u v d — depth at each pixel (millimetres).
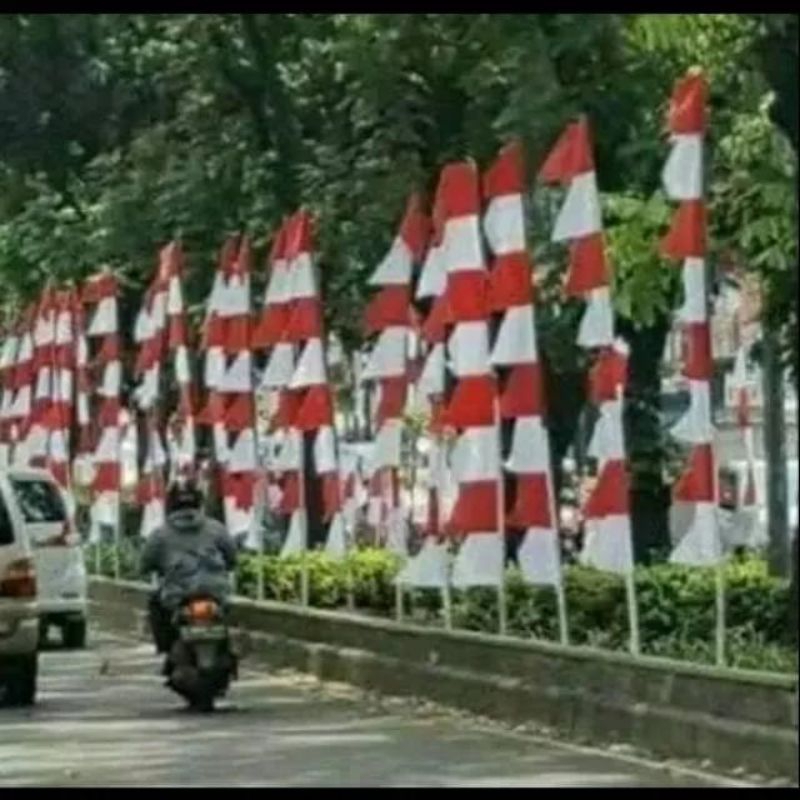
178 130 75688
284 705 54438
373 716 51125
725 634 43906
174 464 87312
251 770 41656
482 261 49406
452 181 49781
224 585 54188
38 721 51500
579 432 70312
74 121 81250
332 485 63625
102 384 89625
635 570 53000
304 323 63000
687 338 42781
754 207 50844
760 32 37125
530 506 47656
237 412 69938
